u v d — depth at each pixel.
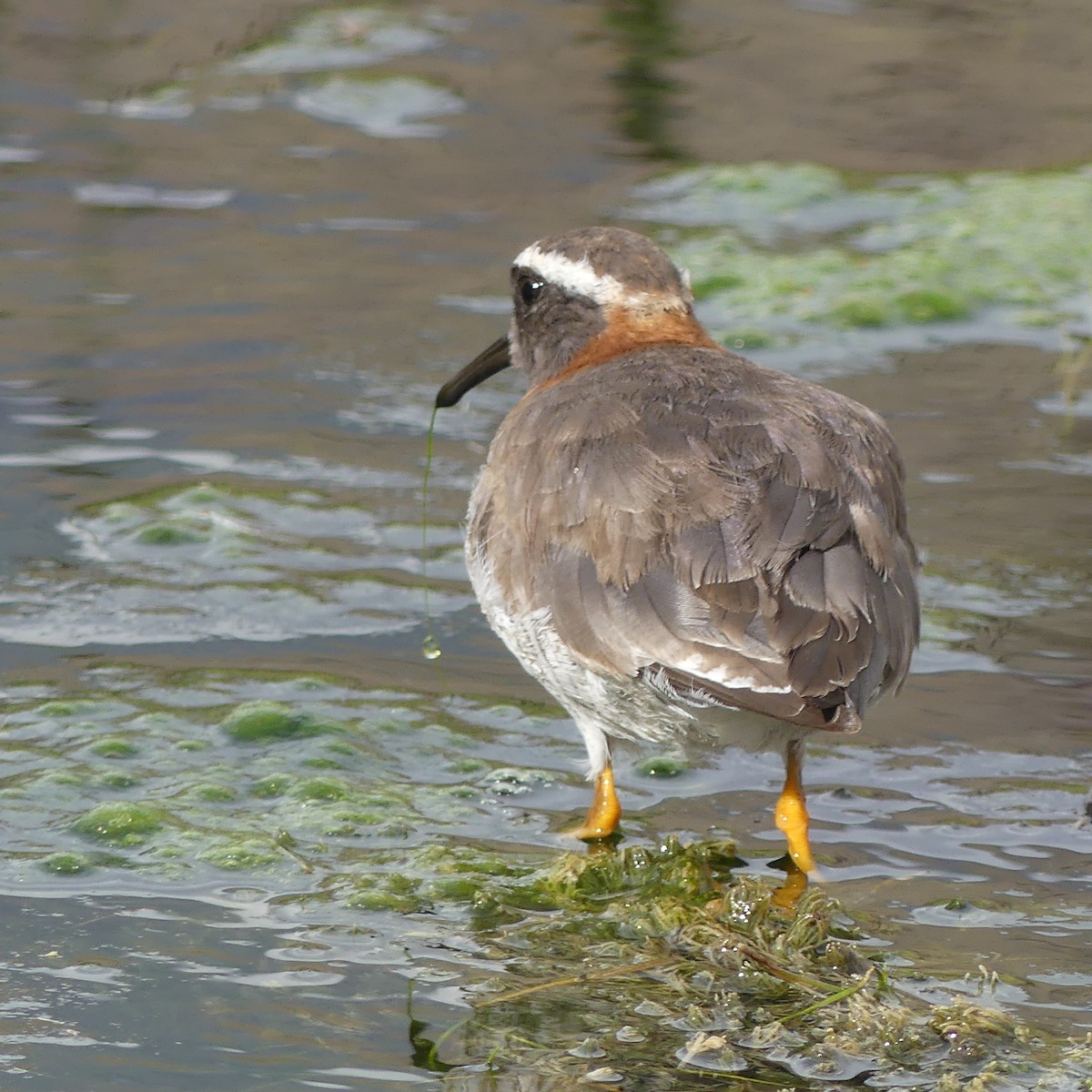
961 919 9.59
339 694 11.88
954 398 16.00
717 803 11.01
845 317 17.39
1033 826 10.49
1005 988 8.92
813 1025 8.66
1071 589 13.05
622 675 9.52
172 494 14.23
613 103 22.06
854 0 25.33
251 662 12.20
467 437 15.41
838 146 21.12
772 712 8.82
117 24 23.69
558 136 21.11
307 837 10.38
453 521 14.07
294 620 12.75
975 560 13.42
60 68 22.31
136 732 11.36
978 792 10.86
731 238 18.91
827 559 9.29
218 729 11.45
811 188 19.97
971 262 18.50
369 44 23.38
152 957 9.05
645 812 10.89
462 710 11.82
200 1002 8.68
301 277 17.88
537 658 10.23
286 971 9.00
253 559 13.46
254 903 9.66
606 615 9.57
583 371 11.30
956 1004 8.68
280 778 10.96
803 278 18.08
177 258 18.14
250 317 17.09
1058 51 23.77
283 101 21.81
